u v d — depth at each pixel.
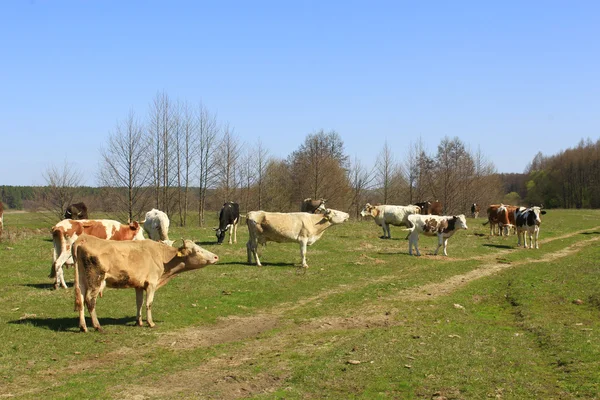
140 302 12.75
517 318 13.96
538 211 29.81
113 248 12.10
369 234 33.62
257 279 18.67
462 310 15.01
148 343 11.46
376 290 17.61
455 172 67.31
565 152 109.31
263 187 59.97
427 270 21.50
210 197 56.00
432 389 8.35
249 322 13.77
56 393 8.41
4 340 10.95
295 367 9.70
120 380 9.13
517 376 8.86
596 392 7.95
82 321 11.88
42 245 25.12
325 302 15.98
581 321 13.13
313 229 21.45
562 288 17.16
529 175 128.12
